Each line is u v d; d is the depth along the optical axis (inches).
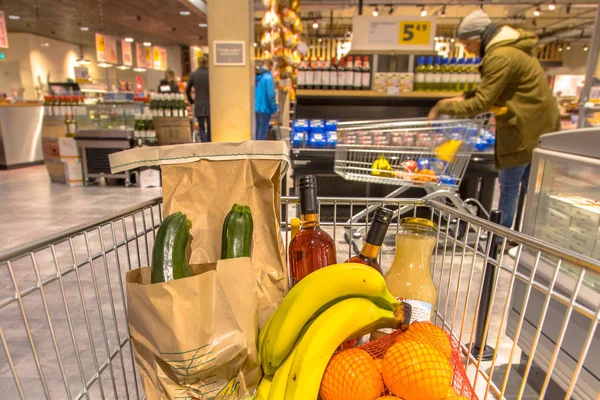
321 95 153.6
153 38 533.0
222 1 123.1
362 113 164.4
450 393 28.4
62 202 192.1
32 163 320.5
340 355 29.4
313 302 29.1
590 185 46.7
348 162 109.9
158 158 36.6
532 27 550.9
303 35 598.2
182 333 26.6
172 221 31.3
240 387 29.8
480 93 104.5
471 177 142.4
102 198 200.8
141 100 292.8
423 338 29.7
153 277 29.6
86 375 63.4
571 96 543.2
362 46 157.0
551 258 50.6
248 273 29.6
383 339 32.1
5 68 482.9
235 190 36.7
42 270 105.9
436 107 108.3
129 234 127.8
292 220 41.6
